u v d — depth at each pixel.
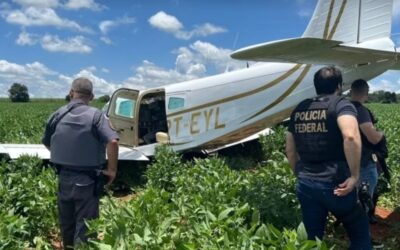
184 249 3.91
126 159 9.92
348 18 9.27
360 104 5.66
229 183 6.80
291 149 4.78
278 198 5.90
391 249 5.94
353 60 7.11
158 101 11.33
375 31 9.01
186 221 5.33
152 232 4.44
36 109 46.28
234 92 10.93
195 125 11.03
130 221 4.73
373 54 6.54
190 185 7.29
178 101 11.02
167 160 9.32
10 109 46.16
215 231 4.58
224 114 10.99
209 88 11.02
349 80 7.99
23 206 6.22
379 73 7.89
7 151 9.57
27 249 5.89
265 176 6.83
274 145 12.54
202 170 8.11
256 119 10.88
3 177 7.22
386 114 31.91
